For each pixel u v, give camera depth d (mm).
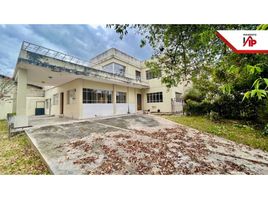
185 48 3623
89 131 5977
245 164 3332
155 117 10453
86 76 9258
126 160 3324
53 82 11125
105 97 11711
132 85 13508
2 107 14188
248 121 7297
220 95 8727
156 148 4098
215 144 4676
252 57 2273
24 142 5023
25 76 7070
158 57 4625
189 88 11625
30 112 16609
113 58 13727
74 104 10227
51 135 5352
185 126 7355
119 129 6398
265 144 4617
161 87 14797
